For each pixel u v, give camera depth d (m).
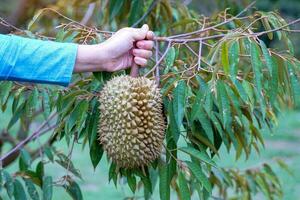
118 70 1.79
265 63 1.78
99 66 1.76
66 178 2.21
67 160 2.22
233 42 1.63
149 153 1.67
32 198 2.16
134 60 1.79
